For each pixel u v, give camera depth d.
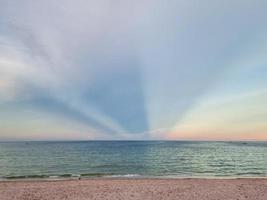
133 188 15.51
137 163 41.16
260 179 20.44
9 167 34.88
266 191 14.74
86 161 44.56
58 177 23.42
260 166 37.97
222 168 34.97
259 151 84.81
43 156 56.56
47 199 12.73
